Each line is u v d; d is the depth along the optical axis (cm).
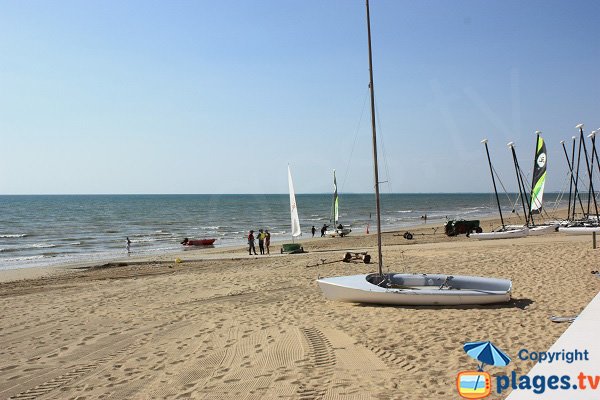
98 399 708
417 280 1302
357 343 889
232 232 5422
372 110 1287
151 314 1275
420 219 6969
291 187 3130
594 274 1439
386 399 625
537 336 862
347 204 13450
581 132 3500
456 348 824
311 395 657
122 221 7431
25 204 14425
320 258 2384
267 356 848
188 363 843
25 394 748
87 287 1822
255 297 1434
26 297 1634
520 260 1816
